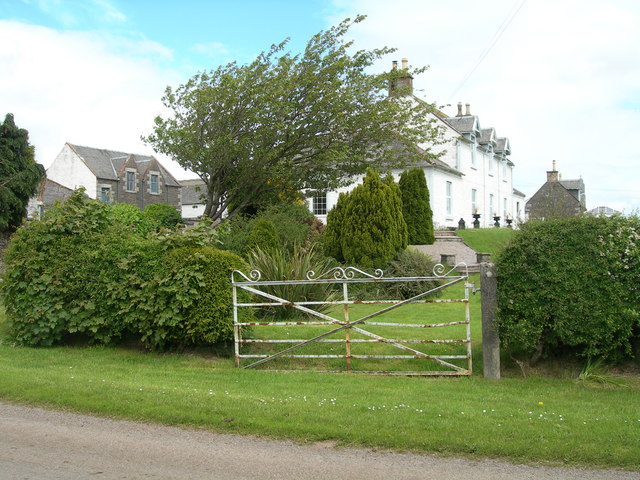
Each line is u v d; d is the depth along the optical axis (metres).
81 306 9.84
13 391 6.84
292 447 5.25
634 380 7.95
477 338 9.76
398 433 5.42
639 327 8.03
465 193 36.66
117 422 5.96
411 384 7.76
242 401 6.46
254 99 18.36
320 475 4.62
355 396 7.02
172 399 6.49
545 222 8.28
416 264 15.89
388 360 8.86
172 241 9.65
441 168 31.92
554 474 4.64
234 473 4.66
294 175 20.47
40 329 9.84
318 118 19.16
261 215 19.03
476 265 19.83
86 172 46.69
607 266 7.79
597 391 7.53
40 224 10.15
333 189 21.31
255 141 18.84
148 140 19.39
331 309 12.92
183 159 19.59
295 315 12.21
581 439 5.26
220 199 21.83
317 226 21.84
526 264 8.00
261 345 9.66
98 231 10.20
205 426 5.80
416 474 4.64
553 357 8.59
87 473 4.64
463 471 4.70
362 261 16.28
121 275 9.67
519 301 8.02
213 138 19.11
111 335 9.91
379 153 21.28
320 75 19.06
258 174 19.70
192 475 4.62
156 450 5.17
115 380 7.64
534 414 6.16
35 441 5.39
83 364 8.84
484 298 8.23
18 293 9.99
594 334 7.79
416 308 13.57
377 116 19.58
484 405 6.62
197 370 8.59
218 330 9.22
